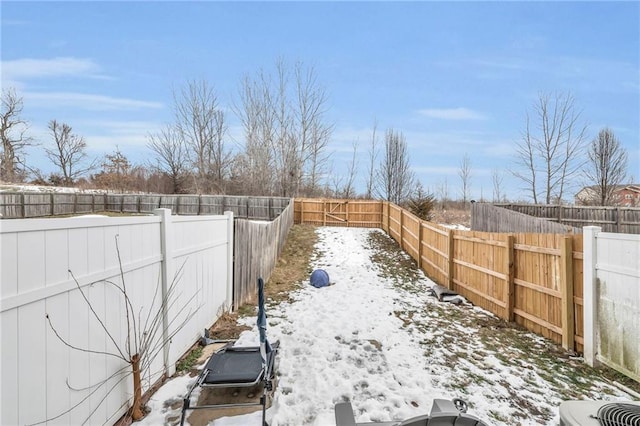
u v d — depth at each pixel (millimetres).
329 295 6477
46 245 1833
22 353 1673
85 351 2131
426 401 2932
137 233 2760
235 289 5414
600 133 20234
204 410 2713
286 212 11953
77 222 2068
